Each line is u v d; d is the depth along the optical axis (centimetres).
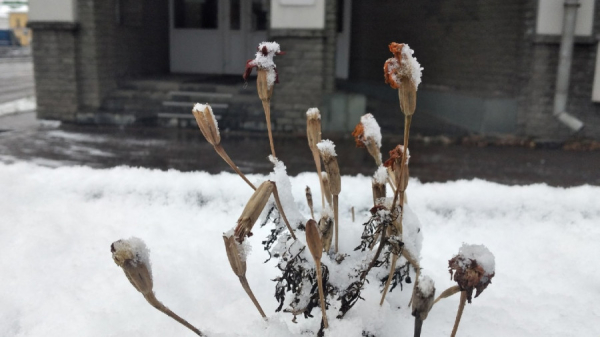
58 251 288
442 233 338
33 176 430
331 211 190
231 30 1384
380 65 1349
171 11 1387
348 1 1478
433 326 202
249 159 753
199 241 306
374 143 199
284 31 941
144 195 395
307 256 173
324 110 973
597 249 307
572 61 910
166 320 210
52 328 210
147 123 1038
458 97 1049
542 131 937
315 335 189
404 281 244
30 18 1010
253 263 276
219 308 225
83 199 387
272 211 183
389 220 170
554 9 884
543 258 294
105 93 1077
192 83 1116
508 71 956
